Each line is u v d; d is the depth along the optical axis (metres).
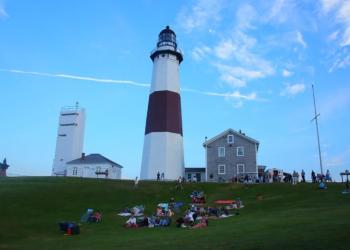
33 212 41.28
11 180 60.91
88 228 35.06
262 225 26.97
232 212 41.25
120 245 24.16
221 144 78.81
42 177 65.25
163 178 73.50
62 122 104.44
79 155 103.25
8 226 34.69
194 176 90.00
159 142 77.06
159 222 35.69
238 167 76.75
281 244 19.25
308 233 21.41
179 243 22.58
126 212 44.19
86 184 57.91
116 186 58.56
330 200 42.94
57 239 29.94
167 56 83.62
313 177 61.69
